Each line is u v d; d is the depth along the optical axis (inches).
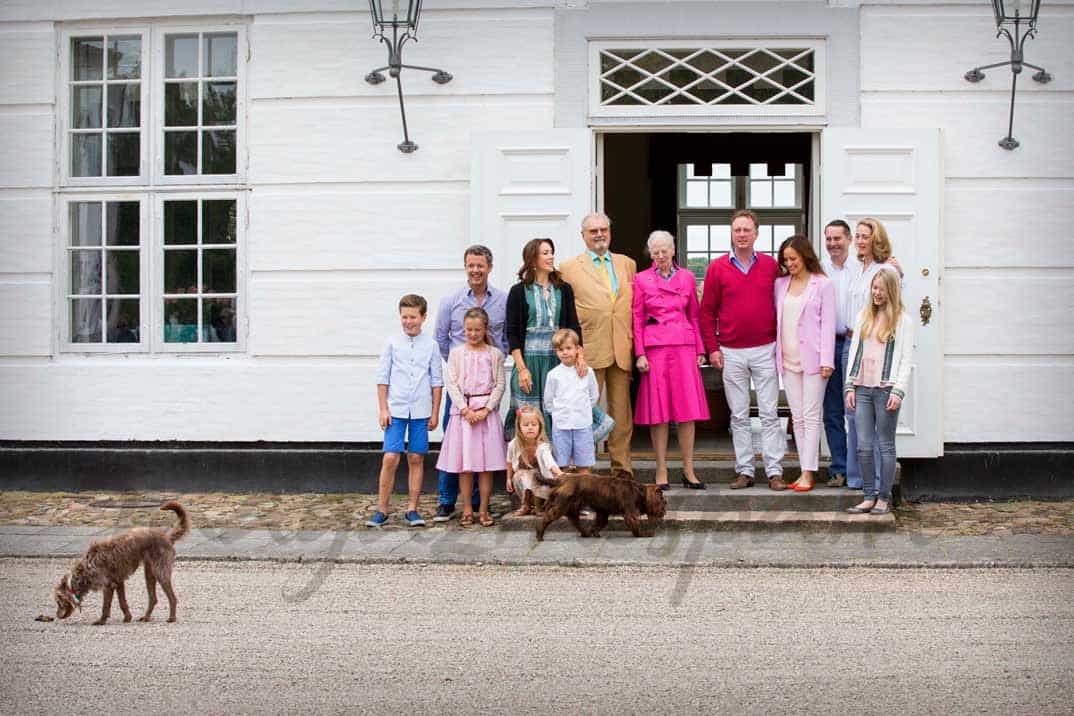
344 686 190.9
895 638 215.9
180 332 379.9
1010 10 359.3
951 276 358.6
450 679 194.1
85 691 189.0
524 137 359.3
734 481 331.3
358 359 371.2
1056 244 358.6
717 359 330.6
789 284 328.5
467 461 312.3
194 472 373.4
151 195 379.9
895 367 305.7
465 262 323.9
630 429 333.7
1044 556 277.6
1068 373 358.3
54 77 381.4
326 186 372.5
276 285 373.4
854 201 353.4
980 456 356.2
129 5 377.4
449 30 369.1
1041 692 185.8
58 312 381.4
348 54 371.9
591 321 328.2
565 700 183.2
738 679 193.0
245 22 375.2
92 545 226.1
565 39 365.7
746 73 364.2
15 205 382.6
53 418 379.2
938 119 359.9
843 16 360.2
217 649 212.1
